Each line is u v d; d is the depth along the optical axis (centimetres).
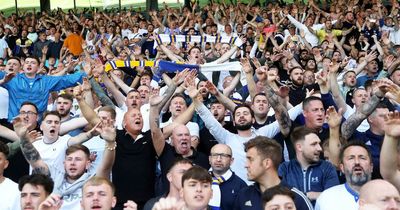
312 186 605
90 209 492
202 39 1480
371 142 694
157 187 693
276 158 539
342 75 1151
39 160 638
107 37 2059
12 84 967
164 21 2256
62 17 2759
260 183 543
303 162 616
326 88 842
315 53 1391
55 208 456
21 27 2416
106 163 620
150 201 587
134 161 684
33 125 777
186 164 564
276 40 1803
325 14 2142
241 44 1484
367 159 536
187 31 1950
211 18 2070
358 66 1230
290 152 750
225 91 1020
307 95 868
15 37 2206
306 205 522
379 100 687
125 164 682
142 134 699
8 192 598
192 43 1472
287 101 887
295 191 530
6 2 3859
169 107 899
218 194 598
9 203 592
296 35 1842
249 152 543
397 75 1040
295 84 1024
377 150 685
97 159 725
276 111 751
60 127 752
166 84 1057
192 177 499
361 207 395
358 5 2320
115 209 674
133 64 1270
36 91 966
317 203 546
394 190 435
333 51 1608
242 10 2275
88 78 922
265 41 1598
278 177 548
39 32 2241
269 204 466
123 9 3241
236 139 739
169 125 738
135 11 2972
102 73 948
